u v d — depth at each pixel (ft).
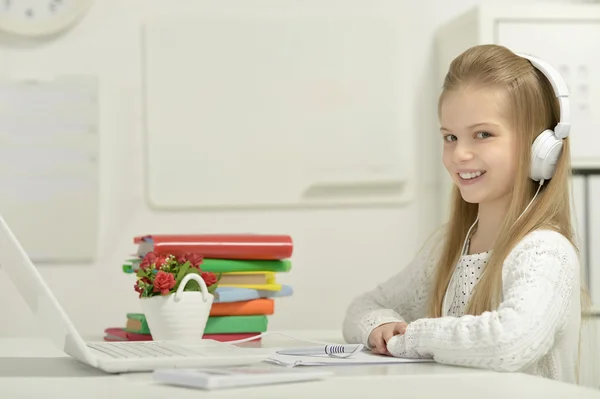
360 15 11.62
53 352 5.33
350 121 11.55
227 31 11.34
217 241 6.48
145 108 11.16
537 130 5.35
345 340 6.12
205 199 11.23
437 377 3.98
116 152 11.08
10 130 10.80
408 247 11.63
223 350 4.60
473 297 5.23
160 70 11.19
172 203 11.16
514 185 5.32
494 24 10.55
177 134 11.20
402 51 11.69
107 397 3.33
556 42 10.68
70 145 10.91
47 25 10.85
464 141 5.38
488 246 5.68
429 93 11.75
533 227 5.15
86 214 10.93
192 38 11.27
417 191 11.69
